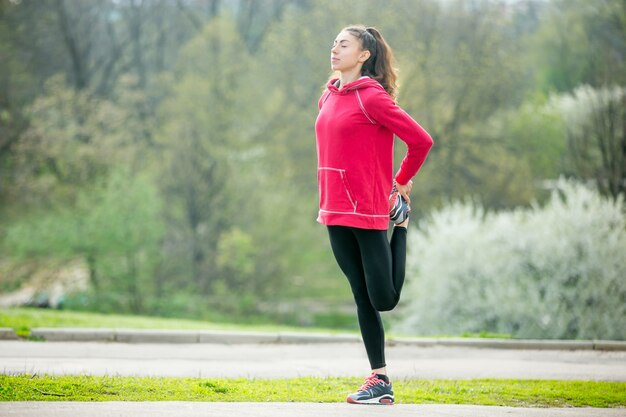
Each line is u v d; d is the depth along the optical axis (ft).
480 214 82.02
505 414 19.27
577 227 74.79
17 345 34.94
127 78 136.15
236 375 27.58
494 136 133.80
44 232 112.16
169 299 116.98
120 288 116.67
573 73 154.40
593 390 25.66
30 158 114.52
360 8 128.06
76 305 113.70
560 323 73.10
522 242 76.07
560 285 74.18
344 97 19.31
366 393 20.30
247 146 136.87
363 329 20.43
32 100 130.00
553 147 130.11
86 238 112.68
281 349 37.22
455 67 128.36
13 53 127.75
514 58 133.80
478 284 78.13
